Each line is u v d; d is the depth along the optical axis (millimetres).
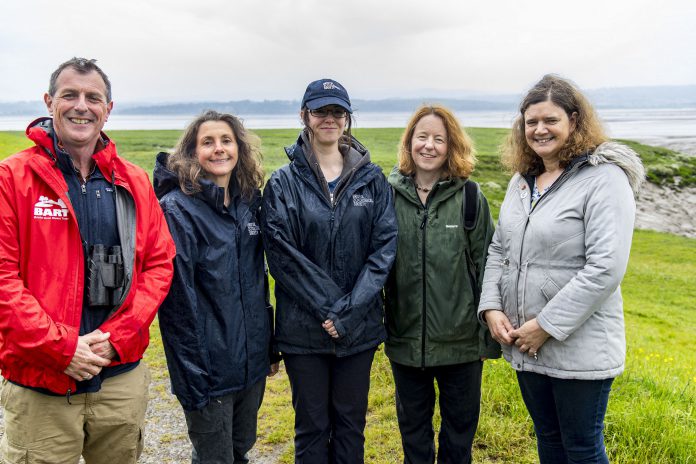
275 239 3758
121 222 3301
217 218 3732
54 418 3141
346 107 3805
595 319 3326
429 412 4332
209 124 3732
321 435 3895
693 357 13320
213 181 3832
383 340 4043
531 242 3510
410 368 4223
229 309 3689
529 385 3611
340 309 3699
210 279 3641
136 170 3453
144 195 3420
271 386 6543
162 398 6195
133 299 3283
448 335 4043
